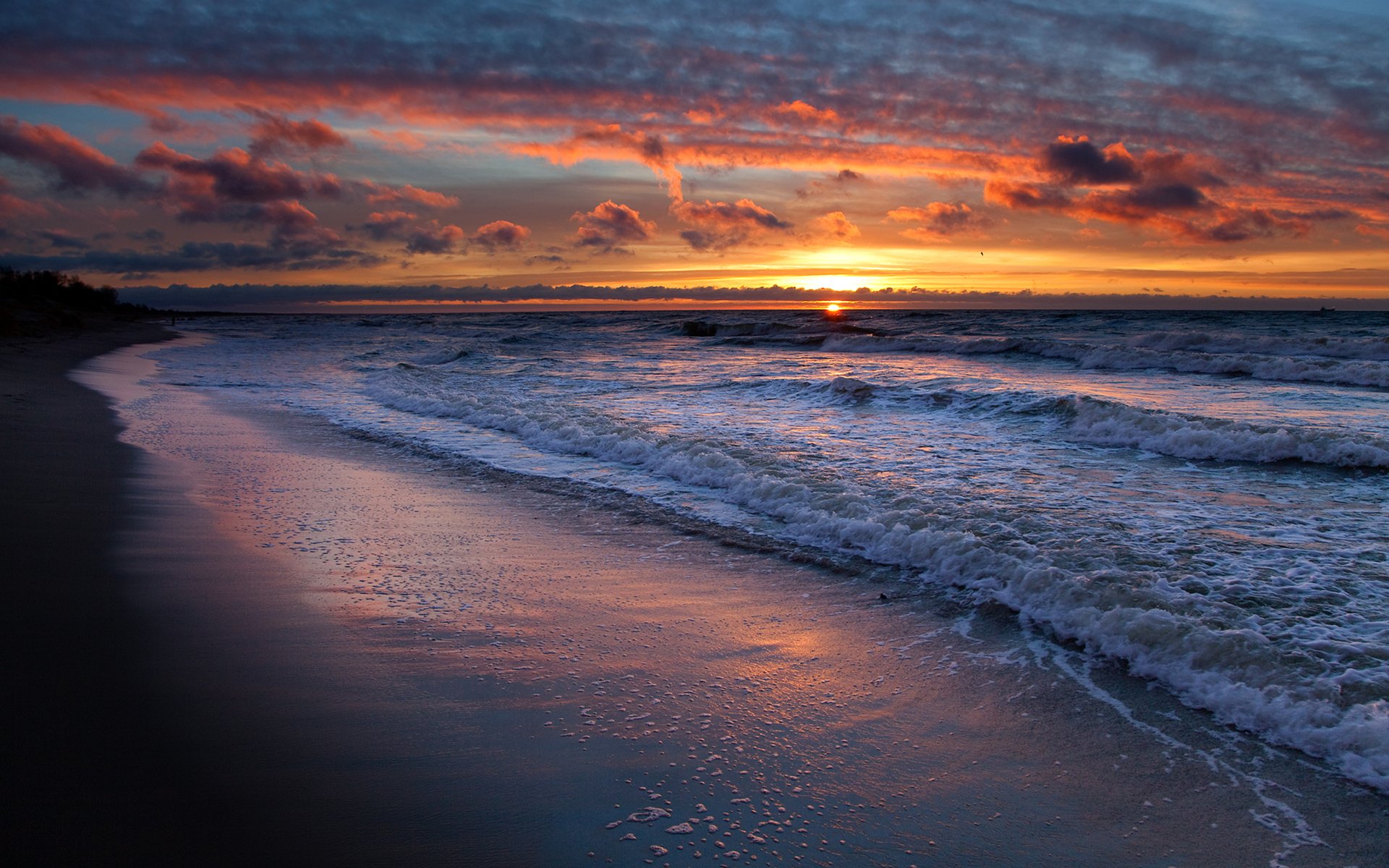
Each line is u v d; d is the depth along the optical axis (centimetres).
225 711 320
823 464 840
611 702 345
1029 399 1198
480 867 237
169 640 385
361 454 950
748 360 2503
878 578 515
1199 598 444
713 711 339
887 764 302
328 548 562
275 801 263
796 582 508
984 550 520
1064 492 718
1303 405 1284
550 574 517
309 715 322
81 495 668
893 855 249
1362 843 255
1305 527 605
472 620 433
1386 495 711
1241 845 256
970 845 254
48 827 239
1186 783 291
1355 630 404
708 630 428
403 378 1748
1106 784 290
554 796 275
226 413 1278
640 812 267
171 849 234
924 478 774
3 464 766
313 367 2238
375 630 414
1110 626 413
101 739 292
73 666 349
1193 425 943
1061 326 3944
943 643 414
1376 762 296
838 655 399
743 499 722
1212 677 363
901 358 2480
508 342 3644
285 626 413
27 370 1667
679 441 935
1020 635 424
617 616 446
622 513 681
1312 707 329
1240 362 1825
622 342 3594
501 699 344
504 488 776
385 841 246
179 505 661
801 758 304
